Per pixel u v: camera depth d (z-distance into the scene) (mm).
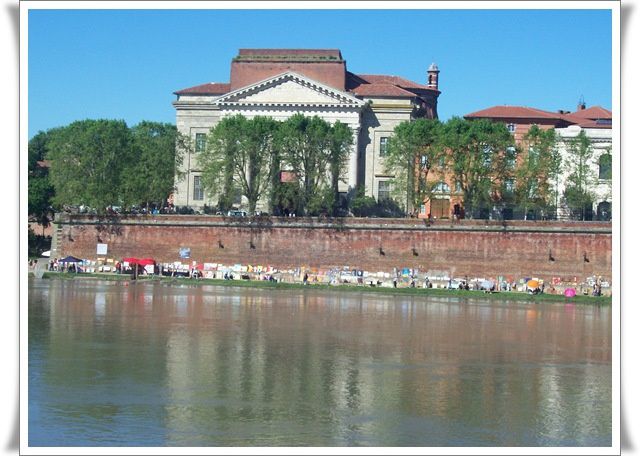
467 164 140250
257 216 144500
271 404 52938
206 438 45875
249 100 164500
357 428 48312
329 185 149500
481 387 59406
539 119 171500
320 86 162625
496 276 136500
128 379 58562
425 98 189500
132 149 152500
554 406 54469
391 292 132000
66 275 141375
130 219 148500
